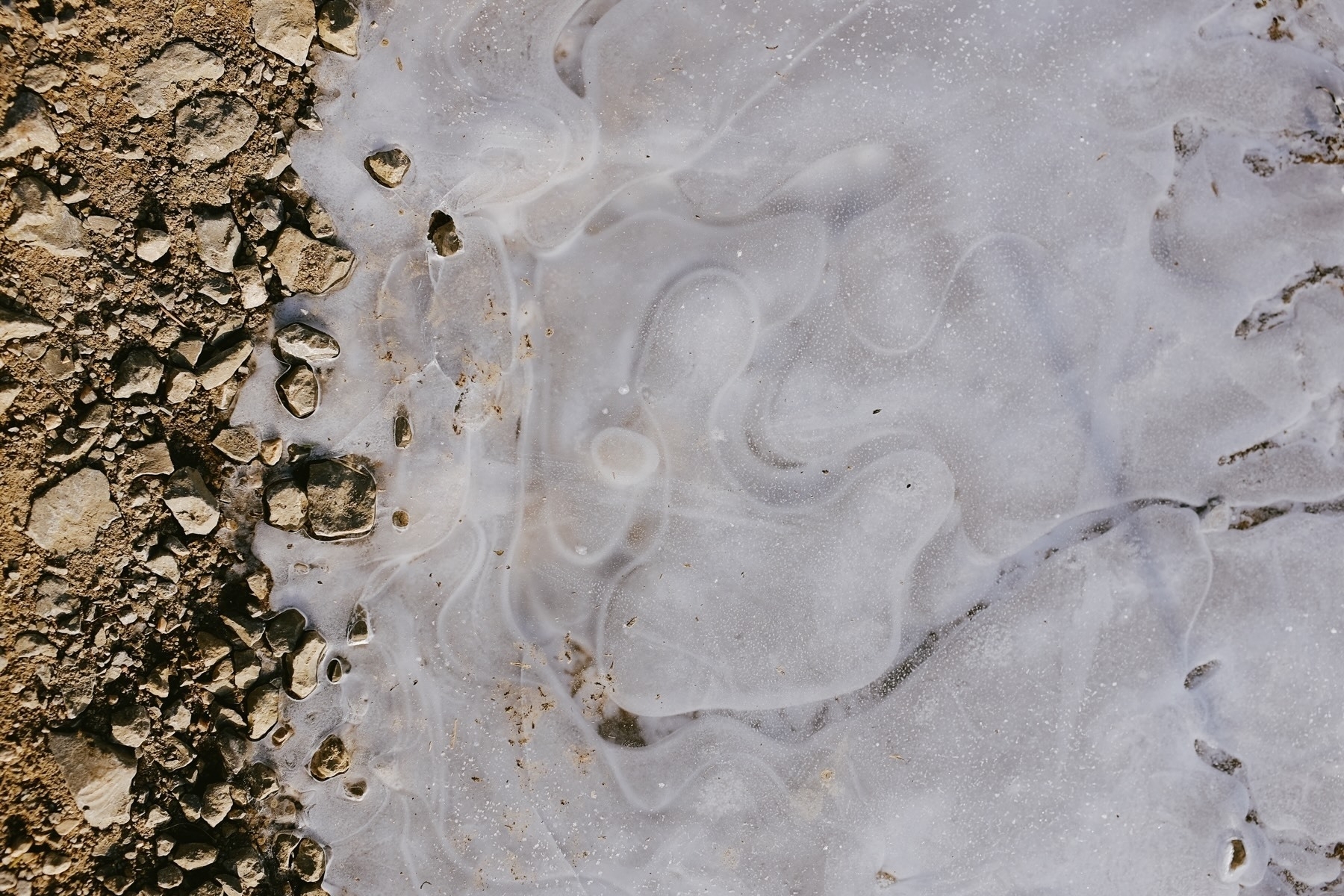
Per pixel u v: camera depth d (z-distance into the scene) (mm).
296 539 1989
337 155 1987
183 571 1911
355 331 2012
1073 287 2066
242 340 1936
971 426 2084
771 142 2064
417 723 2057
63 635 1826
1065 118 2053
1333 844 2074
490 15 2023
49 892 1819
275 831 1983
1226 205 2057
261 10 1909
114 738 1853
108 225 1829
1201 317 2061
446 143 2021
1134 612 2080
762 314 2084
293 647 1959
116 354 1851
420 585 2062
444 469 2057
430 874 2055
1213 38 2053
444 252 2035
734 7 2033
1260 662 2074
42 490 1800
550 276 2084
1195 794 2068
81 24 1795
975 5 2031
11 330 1750
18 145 1746
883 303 2076
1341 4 2066
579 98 2049
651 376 2084
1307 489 2080
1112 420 2080
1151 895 2082
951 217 2068
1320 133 2061
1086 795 2076
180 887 1898
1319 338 2059
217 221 1891
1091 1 2037
